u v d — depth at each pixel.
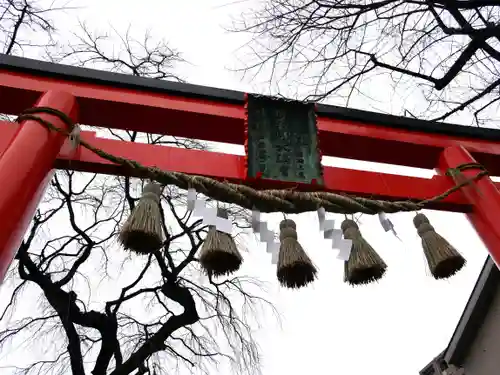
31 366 7.53
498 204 2.78
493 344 9.07
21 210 1.87
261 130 2.88
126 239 2.07
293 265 2.21
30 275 7.25
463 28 4.31
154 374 8.06
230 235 2.25
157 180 2.35
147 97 2.90
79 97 2.77
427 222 2.76
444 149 3.32
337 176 2.91
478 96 4.67
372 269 2.39
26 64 2.79
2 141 2.34
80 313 7.25
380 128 3.30
